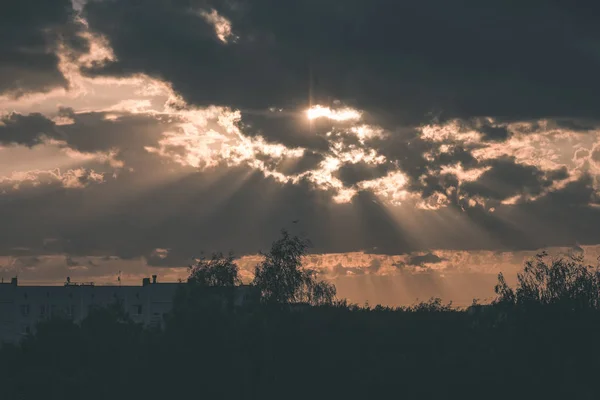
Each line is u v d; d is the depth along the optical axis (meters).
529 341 124.38
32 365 132.12
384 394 123.19
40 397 120.88
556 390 120.38
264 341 121.94
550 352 123.06
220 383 117.31
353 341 131.25
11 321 197.62
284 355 124.56
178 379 117.38
